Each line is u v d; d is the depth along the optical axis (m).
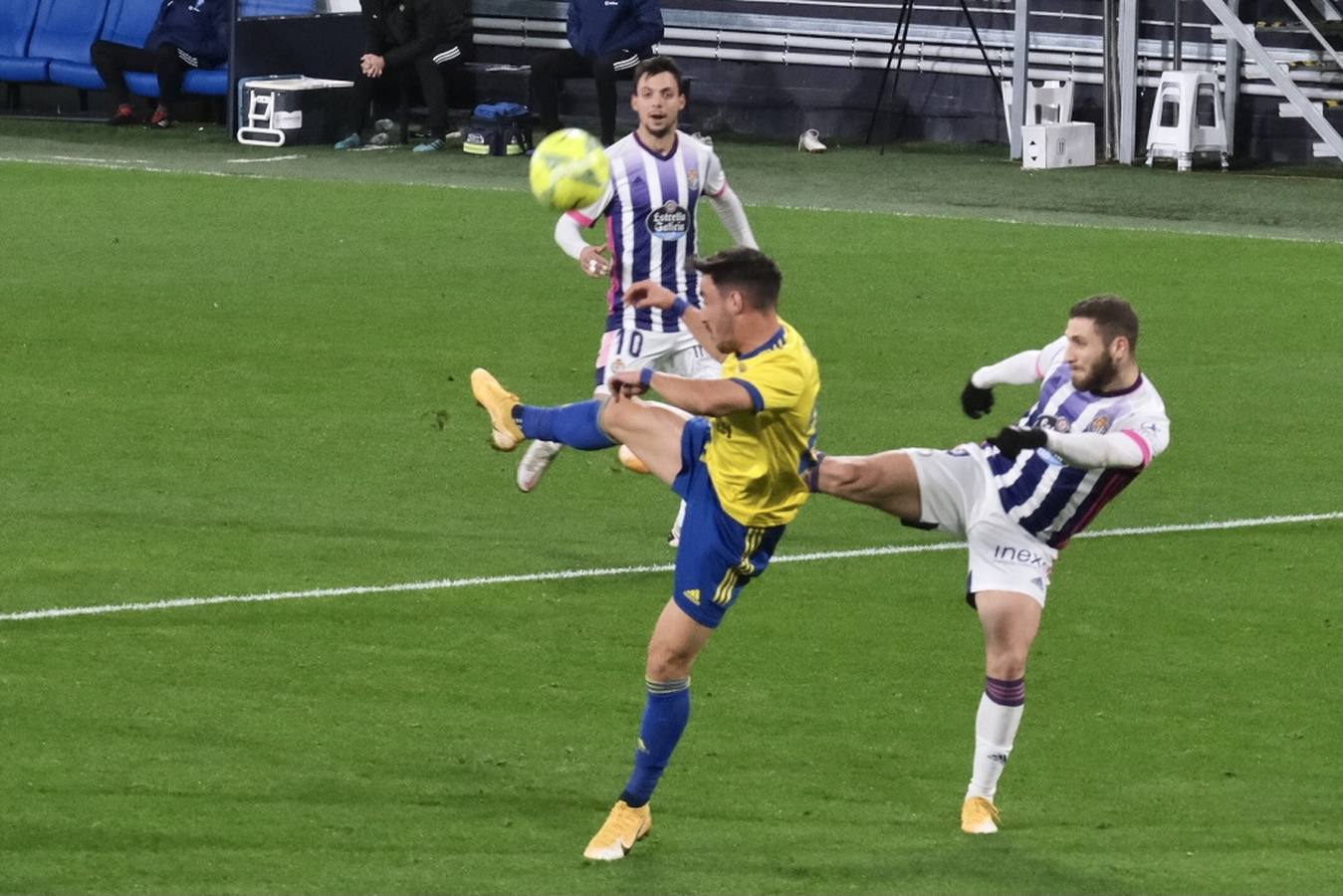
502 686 21.61
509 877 16.77
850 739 20.38
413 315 41.31
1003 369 19.64
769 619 24.03
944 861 17.31
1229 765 19.89
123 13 73.75
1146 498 29.59
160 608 23.72
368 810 18.17
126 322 40.03
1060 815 18.53
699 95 75.06
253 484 29.23
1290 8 65.62
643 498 29.16
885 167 65.25
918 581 25.59
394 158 66.00
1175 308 43.09
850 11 72.19
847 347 39.00
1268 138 67.56
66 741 19.58
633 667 22.31
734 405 16.62
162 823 17.67
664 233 26.12
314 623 23.42
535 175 22.52
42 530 26.72
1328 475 30.80
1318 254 49.34
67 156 64.25
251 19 69.38
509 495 29.09
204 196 56.59
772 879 16.86
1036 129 64.94
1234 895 16.62
